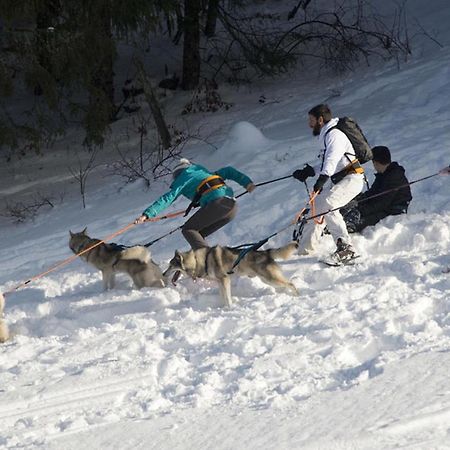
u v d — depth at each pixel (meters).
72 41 40.16
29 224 35.41
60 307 21.77
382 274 20.75
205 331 18.17
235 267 19.83
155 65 55.84
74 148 45.88
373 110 38.28
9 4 39.34
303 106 43.38
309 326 17.55
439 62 42.22
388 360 15.46
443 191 26.50
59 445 13.50
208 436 13.33
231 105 47.59
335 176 21.75
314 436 12.91
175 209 31.11
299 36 51.16
